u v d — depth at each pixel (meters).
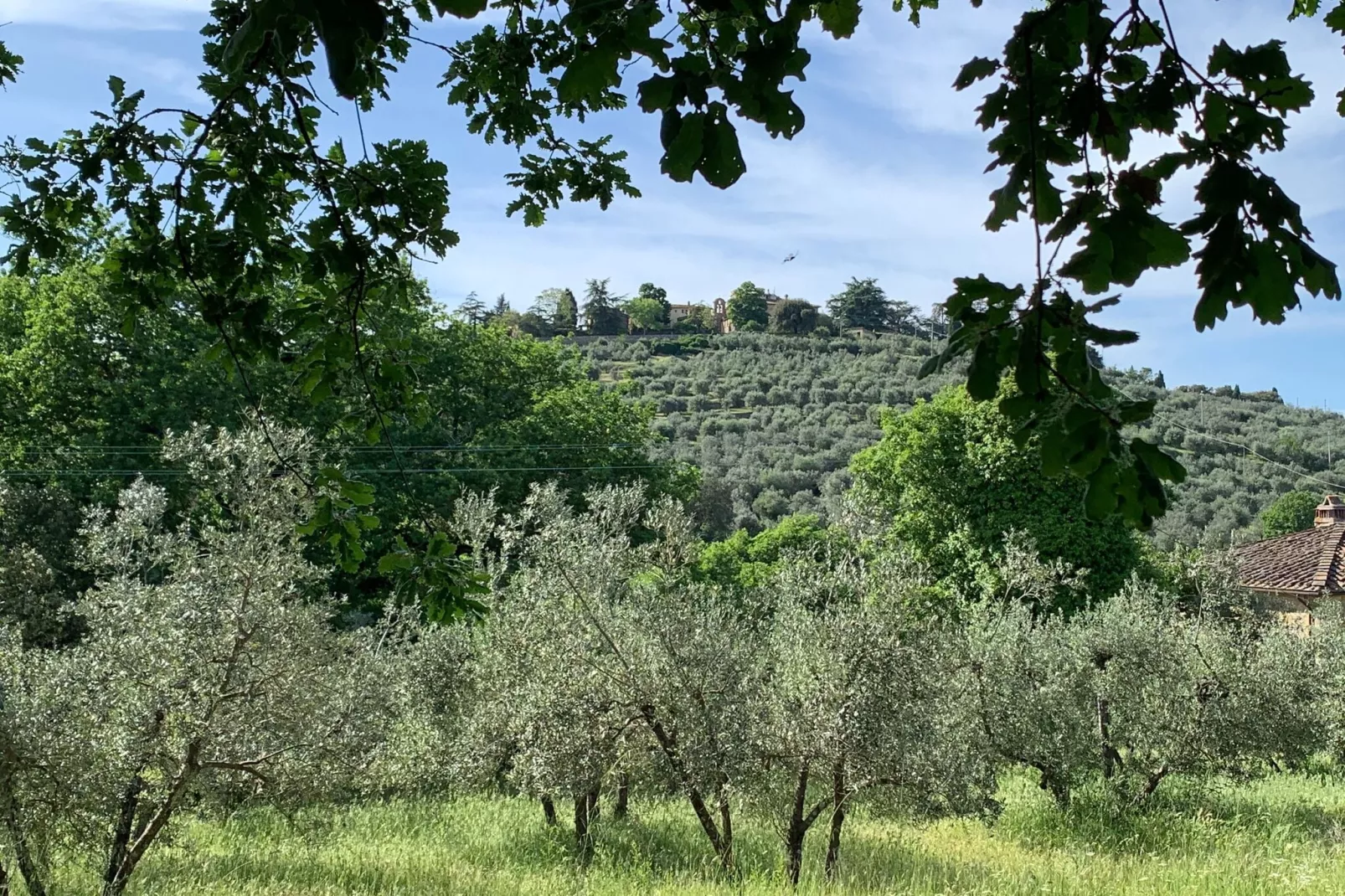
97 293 24.42
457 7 1.97
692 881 10.41
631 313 127.88
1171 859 11.71
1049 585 17.92
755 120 2.18
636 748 11.73
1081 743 15.18
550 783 11.56
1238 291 2.00
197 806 9.91
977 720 14.66
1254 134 2.08
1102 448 2.03
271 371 25.59
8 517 22.50
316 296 4.89
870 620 11.33
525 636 12.59
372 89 4.22
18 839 8.45
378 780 13.90
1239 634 16.25
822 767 10.98
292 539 10.30
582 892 9.95
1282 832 13.10
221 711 9.46
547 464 31.38
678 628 11.48
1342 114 2.31
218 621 9.49
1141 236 1.99
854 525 12.45
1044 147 2.28
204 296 4.58
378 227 4.52
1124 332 2.04
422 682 14.92
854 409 86.31
